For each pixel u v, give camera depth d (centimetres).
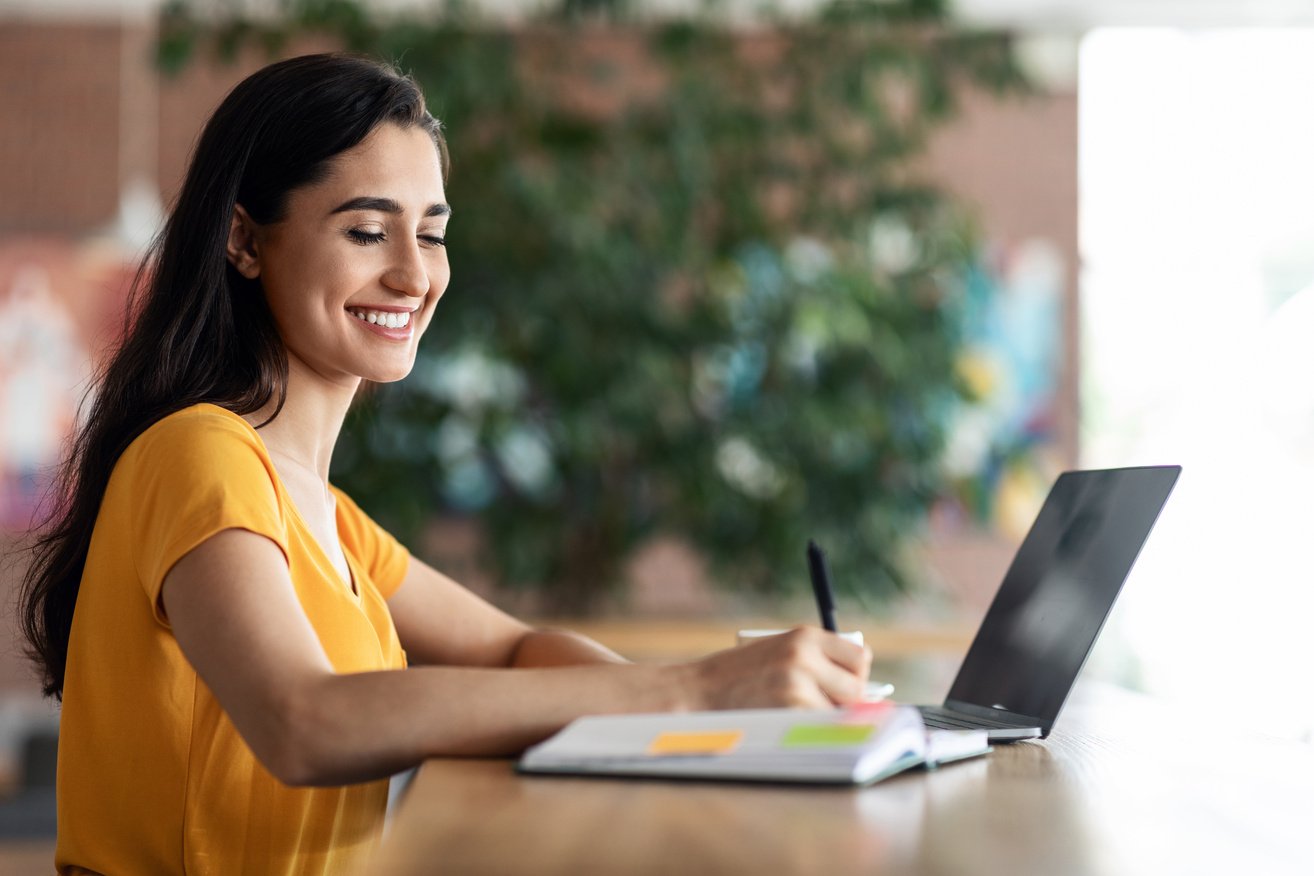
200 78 567
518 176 398
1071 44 569
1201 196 571
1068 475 133
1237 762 103
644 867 64
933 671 197
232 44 416
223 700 93
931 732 101
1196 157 571
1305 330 567
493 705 92
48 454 559
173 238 126
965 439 456
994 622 133
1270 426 568
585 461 420
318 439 134
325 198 125
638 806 78
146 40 567
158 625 109
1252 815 81
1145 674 552
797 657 97
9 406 559
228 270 128
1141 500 115
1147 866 67
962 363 444
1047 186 570
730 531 437
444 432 426
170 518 100
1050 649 120
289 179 125
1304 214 567
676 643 276
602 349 408
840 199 457
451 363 414
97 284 563
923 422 432
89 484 122
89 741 113
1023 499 556
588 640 154
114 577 111
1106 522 120
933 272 445
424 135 131
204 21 418
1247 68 569
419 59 406
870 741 85
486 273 408
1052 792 87
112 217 565
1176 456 573
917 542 456
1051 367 570
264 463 112
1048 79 568
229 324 126
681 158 421
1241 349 570
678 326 418
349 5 409
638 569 553
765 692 95
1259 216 570
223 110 127
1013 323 570
